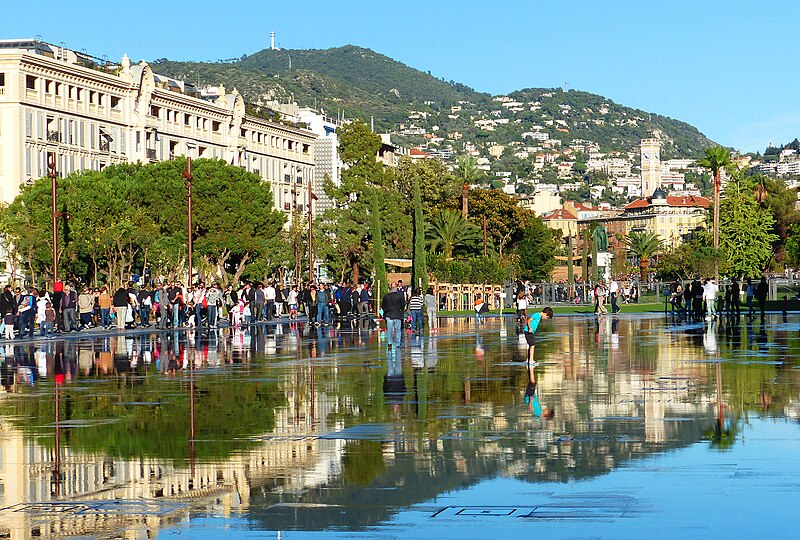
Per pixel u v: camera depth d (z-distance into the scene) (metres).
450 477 14.39
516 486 13.76
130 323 64.88
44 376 30.55
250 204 99.62
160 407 22.55
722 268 120.25
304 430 18.84
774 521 11.77
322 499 13.16
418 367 31.73
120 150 110.38
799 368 29.30
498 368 30.88
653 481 13.88
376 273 93.00
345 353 38.97
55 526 12.00
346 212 118.00
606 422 19.11
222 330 62.16
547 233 150.50
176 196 95.81
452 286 98.12
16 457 16.33
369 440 17.59
